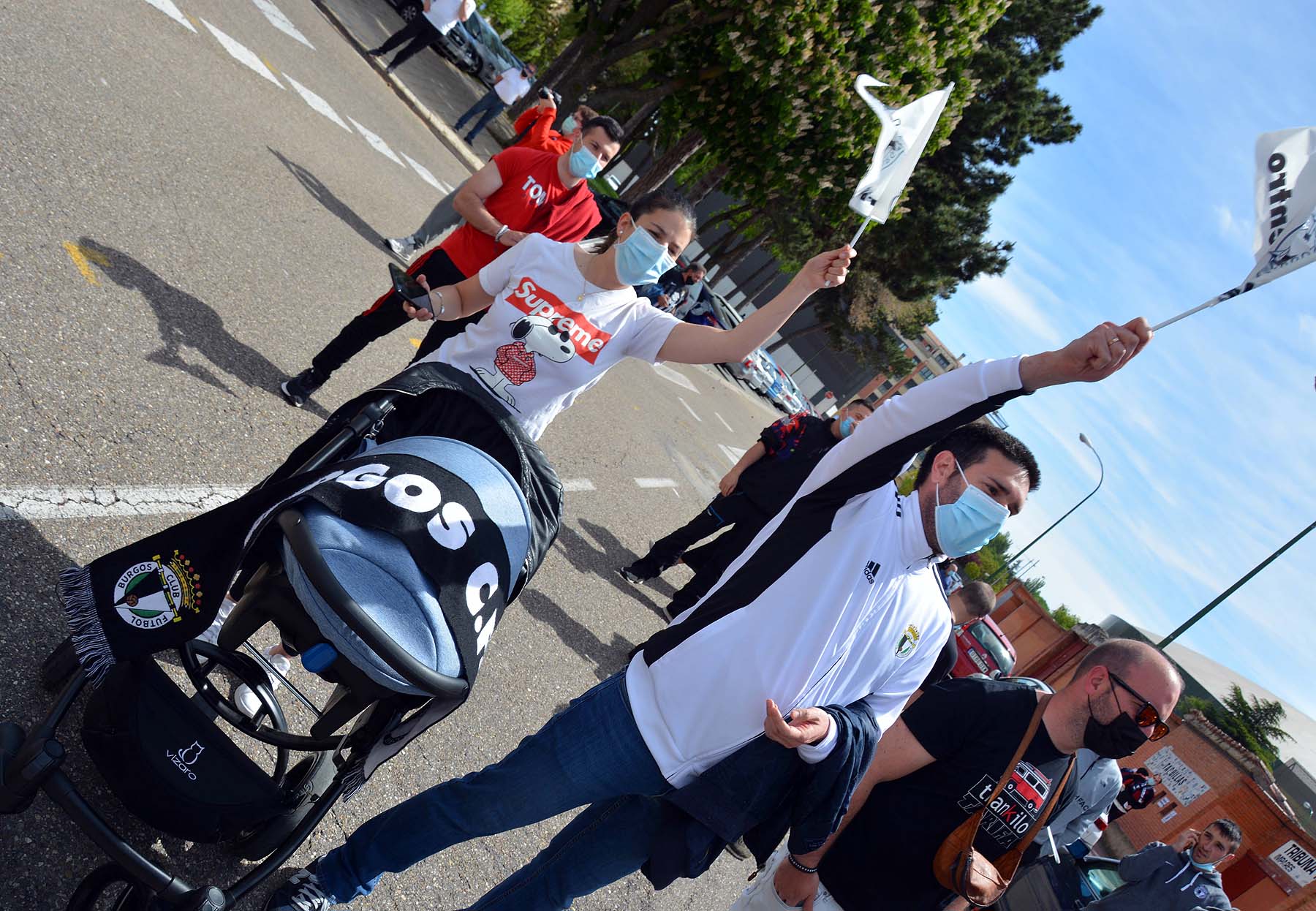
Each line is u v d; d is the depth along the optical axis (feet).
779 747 7.22
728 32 55.62
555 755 7.50
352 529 6.72
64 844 7.32
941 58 57.00
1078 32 100.42
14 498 9.43
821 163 60.95
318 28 44.47
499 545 7.55
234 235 19.16
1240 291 6.42
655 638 7.61
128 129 18.71
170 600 6.81
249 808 7.32
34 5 19.52
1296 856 36.81
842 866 8.57
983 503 7.00
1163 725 8.12
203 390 13.93
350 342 15.35
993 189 108.37
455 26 61.57
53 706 7.98
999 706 8.38
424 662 6.73
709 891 15.16
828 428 19.03
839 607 7.20
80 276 13.64
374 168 32.89
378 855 7.81
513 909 8.09
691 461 40.40
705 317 58.85
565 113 64.03
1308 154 6.42
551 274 9.51
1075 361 6.36
